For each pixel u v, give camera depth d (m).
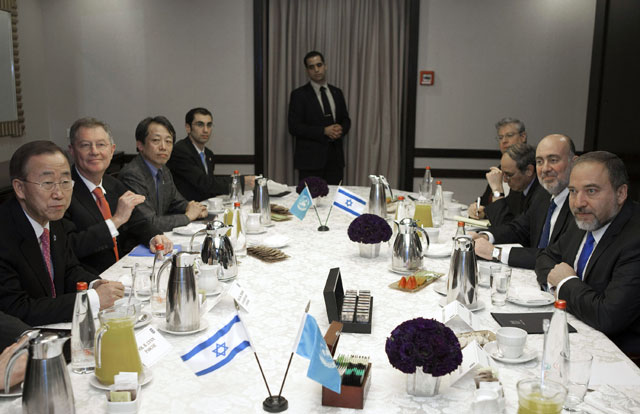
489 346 1.66
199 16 6.06
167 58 6.12
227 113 6.20
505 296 2.04
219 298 1.98
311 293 2.14
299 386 1.47
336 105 5.98
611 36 5.59
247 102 6.19
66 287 2.34
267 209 3.29
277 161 6.25
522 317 1.92
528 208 3.35
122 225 3.19
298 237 3.02
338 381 1.33
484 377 1.39
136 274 2.12
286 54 6.08
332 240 2.96
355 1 6.01
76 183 2.93
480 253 2.61
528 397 1.21
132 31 6.08
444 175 6.35
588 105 5.99
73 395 1.32
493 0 6.06
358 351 1.67
